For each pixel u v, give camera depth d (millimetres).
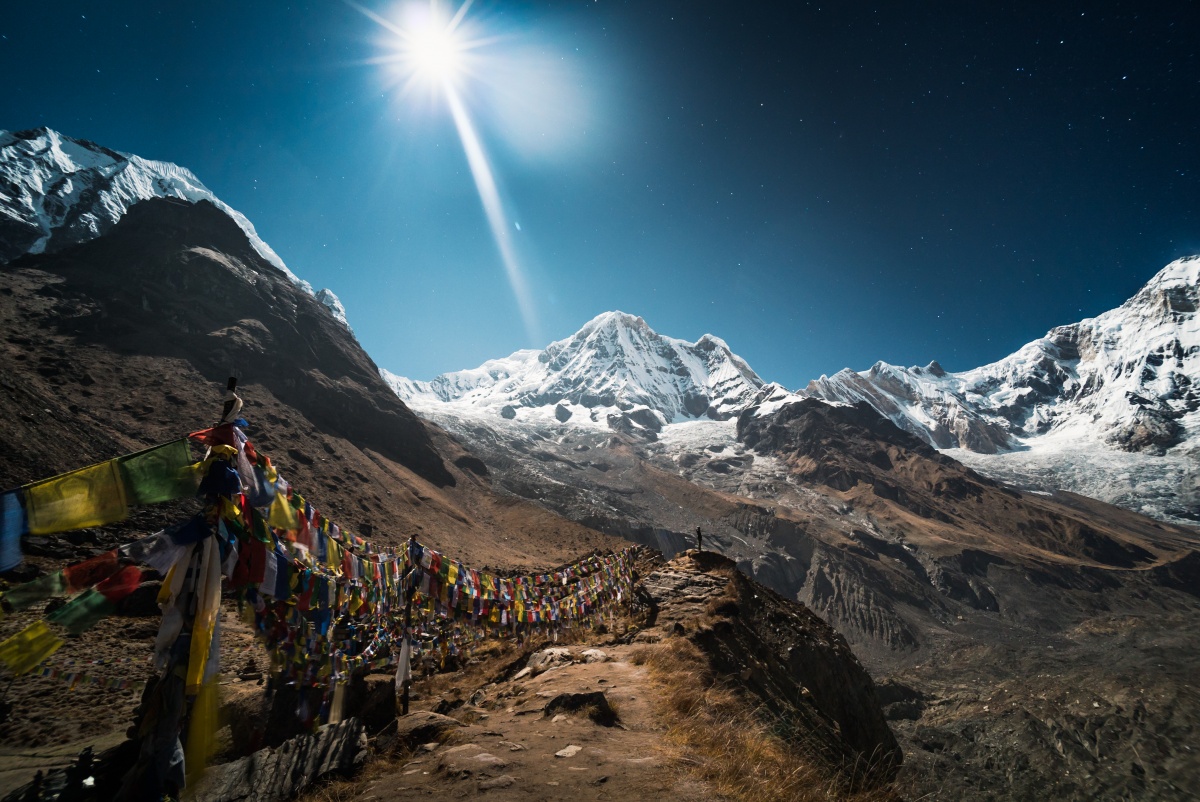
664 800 4766
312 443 72375
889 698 103312
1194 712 87500
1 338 55594
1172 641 128875
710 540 172875
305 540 5070
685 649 11578
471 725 6926
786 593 157500
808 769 6480
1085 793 74750
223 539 4039
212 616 3824
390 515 66688
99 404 52531
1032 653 127062
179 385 63594
